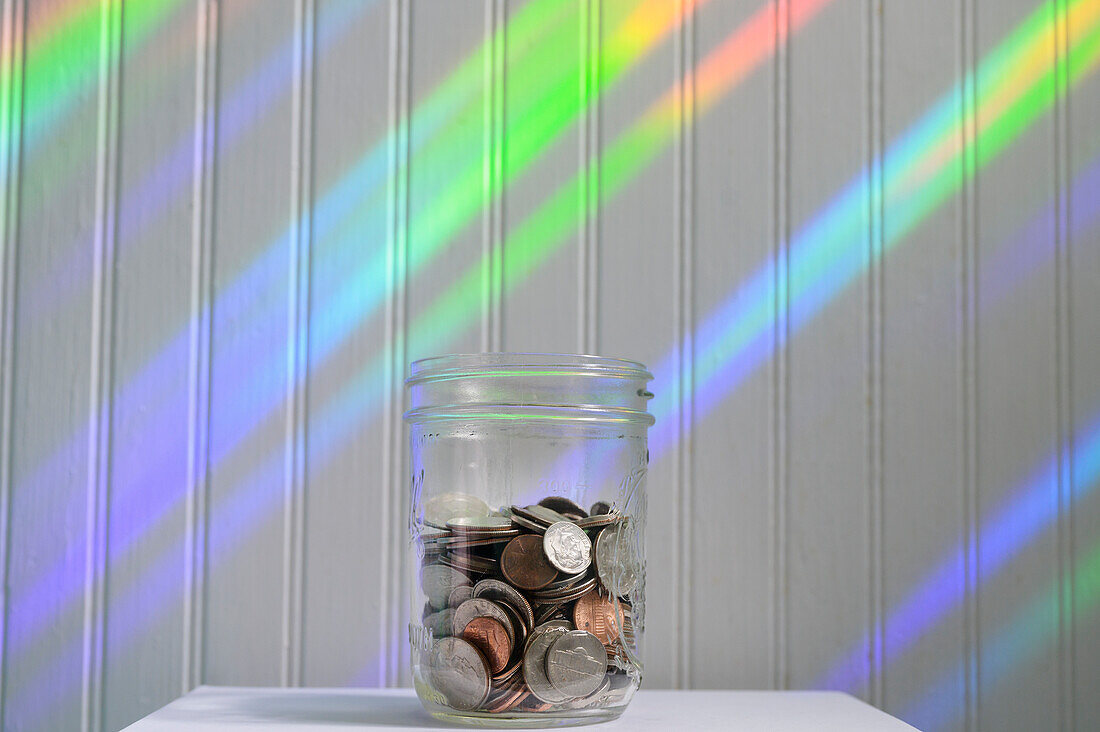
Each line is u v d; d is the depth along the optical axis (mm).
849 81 1111
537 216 1093
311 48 1098
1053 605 1080
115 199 1085
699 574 1073
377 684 1058
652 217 1096
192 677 1055
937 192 1106
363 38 1100
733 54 1109
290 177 1090
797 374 1090
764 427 1085
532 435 841
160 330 1077
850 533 1081
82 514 1062
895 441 1089
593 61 1104
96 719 1047
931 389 1094
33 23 1092
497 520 799
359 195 1090
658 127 1102
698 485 1079
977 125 1112
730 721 845
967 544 1084
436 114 1096
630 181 1098
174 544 1062
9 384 1069
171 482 1066
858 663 1072
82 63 1092
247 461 1070
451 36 1100
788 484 1083
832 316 1095
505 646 772
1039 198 1109
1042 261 1104
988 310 1102
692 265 1095
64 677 1049
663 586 1071
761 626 1071
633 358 1086
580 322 1087
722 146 1103
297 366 1078
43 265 1077
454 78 1098
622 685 820
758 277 1096
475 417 838
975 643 1076
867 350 1095
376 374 1078
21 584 1055
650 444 1080
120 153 1088
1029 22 1106
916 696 1071
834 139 1107
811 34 1113
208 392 1074
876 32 1115
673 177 1100
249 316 1080
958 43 1116
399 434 1073
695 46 1108
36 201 1081
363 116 1095
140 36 1095
